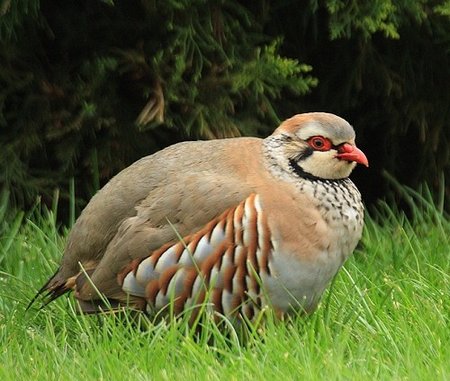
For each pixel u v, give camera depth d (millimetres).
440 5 12789
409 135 14594
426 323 9086
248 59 12820
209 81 12727
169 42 12469
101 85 12781
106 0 11750
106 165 13180
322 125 9070
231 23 12781
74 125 12703
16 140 12820
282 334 8672
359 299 9617
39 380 8086
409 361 8148
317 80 12938
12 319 9758
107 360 8266
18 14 11914
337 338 8703
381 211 14664
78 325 9344
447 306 9648
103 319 9234
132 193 9172
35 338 9125
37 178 13039
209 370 7980
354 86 13953
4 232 12266
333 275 9203
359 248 12672
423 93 14016
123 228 9016
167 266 8805
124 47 12664
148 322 9055
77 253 9422
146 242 8852
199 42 12539
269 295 8867
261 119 13539
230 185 8875
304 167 9070
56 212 12547
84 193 13367
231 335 8898
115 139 13109
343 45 13664
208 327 8695
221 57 12680
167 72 12547
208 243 8742
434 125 14164
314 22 13219
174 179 9055
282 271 8797
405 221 13133
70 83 12734
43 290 9680
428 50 13773
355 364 8258
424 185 14531
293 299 8945
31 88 12750
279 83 12750
